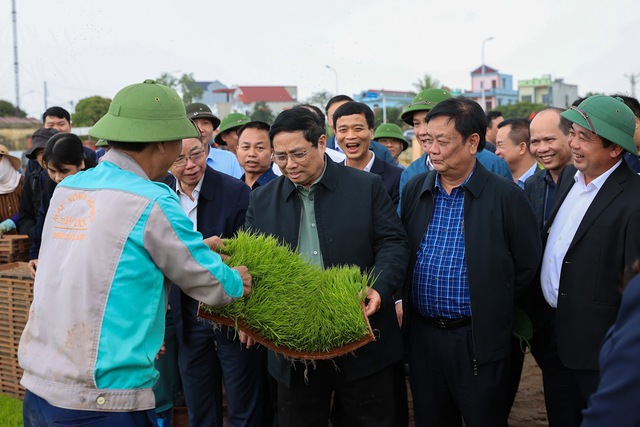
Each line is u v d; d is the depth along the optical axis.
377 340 3.33
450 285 3.38
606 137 3.08
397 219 3.46
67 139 4.80
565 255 3.28
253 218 3.63
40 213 5.23
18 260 5.81
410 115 4.83
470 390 3.38
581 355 3.20
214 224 4.07
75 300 2.47
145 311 2.54
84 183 2.67
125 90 2.68
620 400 1.51
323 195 3.38
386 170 5.01
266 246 3.08
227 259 2.96
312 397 3.43
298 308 2.99
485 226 3.33
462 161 3.31
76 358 2.45
